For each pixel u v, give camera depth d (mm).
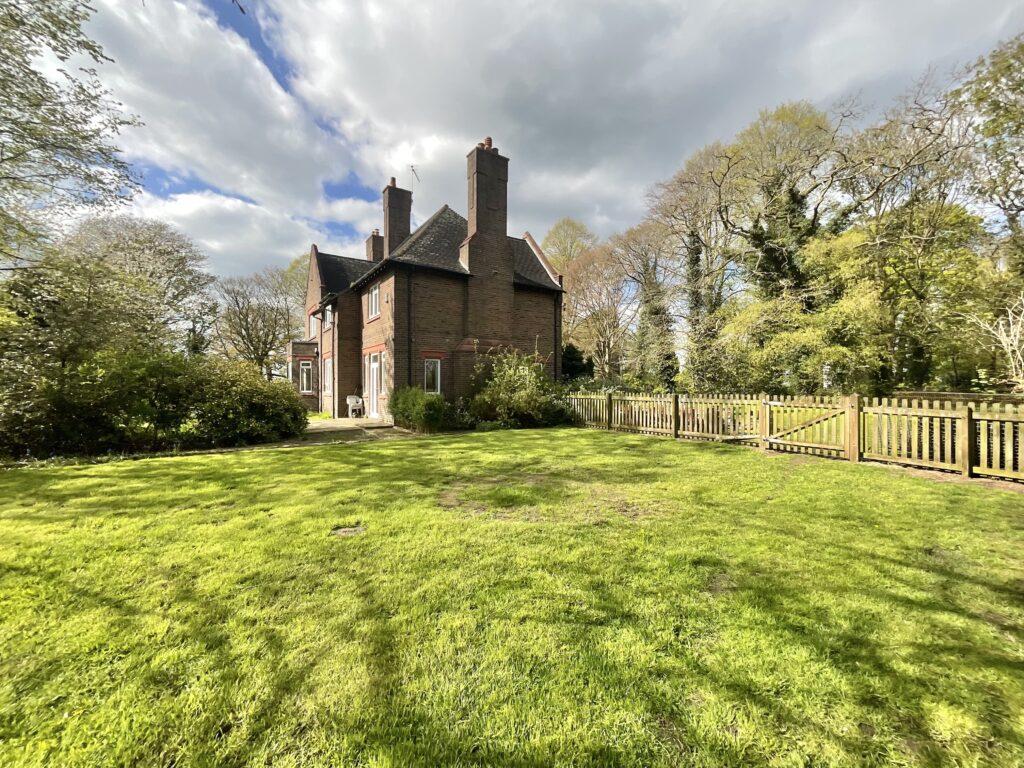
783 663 2119
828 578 3008
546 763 1602
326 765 1601
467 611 2602
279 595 2812
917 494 5125
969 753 1644
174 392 9750
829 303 14078
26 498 5152
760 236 15820
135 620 2518
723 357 15547
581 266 29094
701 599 2734
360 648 2246
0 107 7871
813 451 7930
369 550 3545
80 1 8023
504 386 13984
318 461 7539
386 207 19375
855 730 1741
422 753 1647
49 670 2088
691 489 5453
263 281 35469
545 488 5543
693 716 1807
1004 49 10055
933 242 12844
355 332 18844
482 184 15938
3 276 8984
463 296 15719
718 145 18922
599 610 2609
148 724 1774
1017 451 5590
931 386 14039
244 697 1913
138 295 11133
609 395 12586
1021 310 9281
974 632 2381
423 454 8242
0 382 7953
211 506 4812
